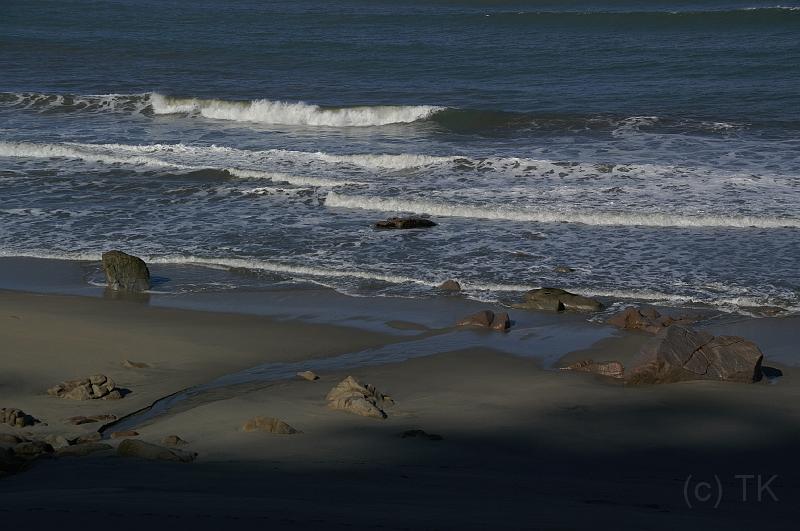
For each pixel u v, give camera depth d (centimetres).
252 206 3055
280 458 1295
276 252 2603
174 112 4578
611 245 2642
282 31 7056
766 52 5819
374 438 1413
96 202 3097
